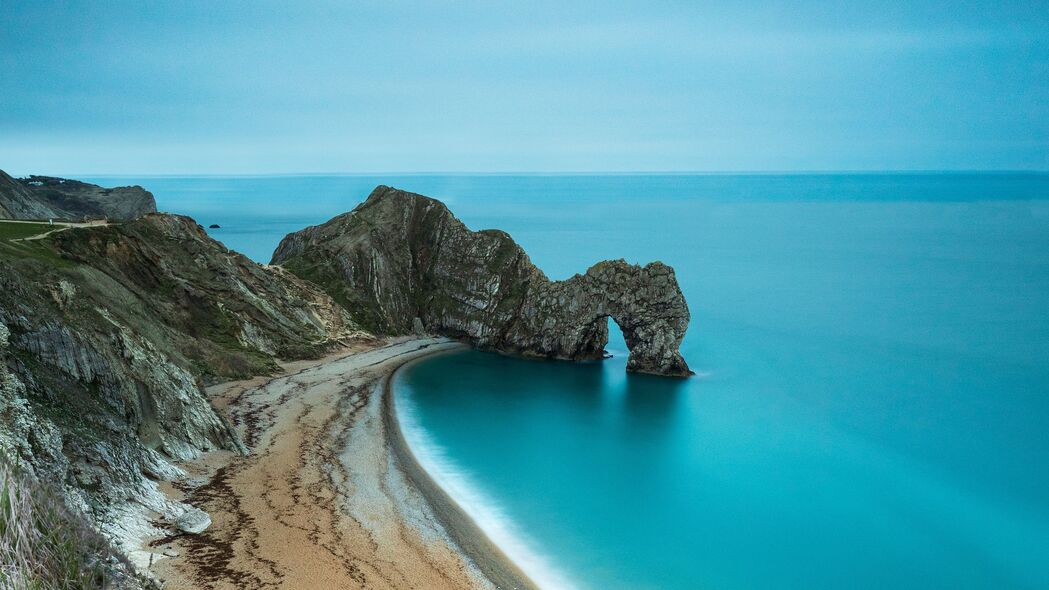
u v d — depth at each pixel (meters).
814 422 84.25
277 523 44.69
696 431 79.94
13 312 44.59
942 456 74.12
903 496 63.56
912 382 102.50
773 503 61.00
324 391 81.00
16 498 29.20
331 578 38.69
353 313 115.69
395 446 66.50
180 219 100.56
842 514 59.28
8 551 26.86
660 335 103.25
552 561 47.50
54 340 45.59
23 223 79.94
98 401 46.62
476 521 52.19
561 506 57.22
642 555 49.78
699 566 48.91
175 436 52.53
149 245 90.19
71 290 53.84
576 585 44.56
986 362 114.69
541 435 76.19
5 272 46.75
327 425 68.56
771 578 48.19
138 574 33.22
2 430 35.97
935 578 49.56
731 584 46.94
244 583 36.59
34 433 37.81
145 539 38.78
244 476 51.84
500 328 115.44
